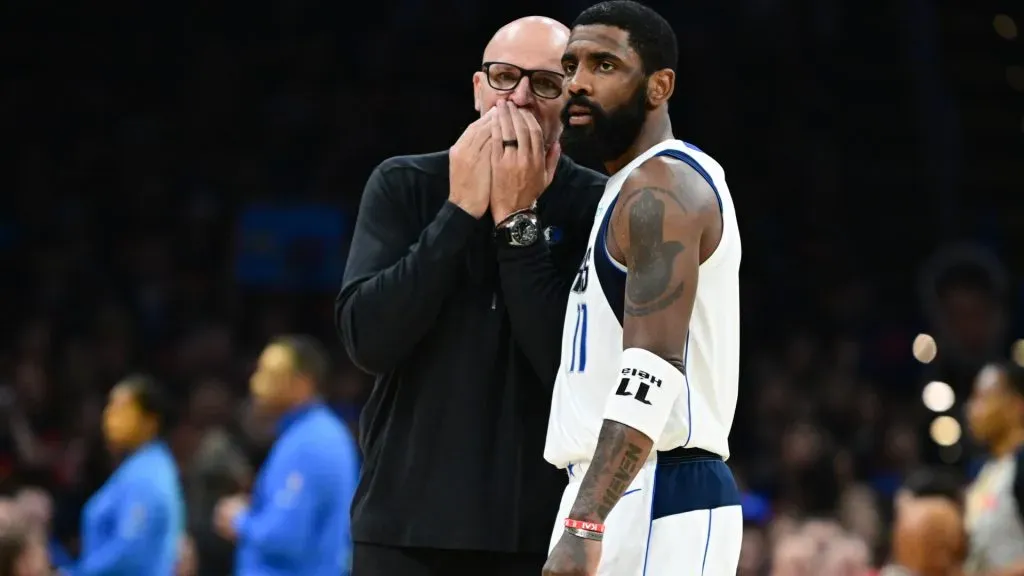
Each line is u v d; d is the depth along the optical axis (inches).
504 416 402.9
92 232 1563.7
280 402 823.7
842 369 1288.1
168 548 877.2
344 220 1512.1
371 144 1610.5
